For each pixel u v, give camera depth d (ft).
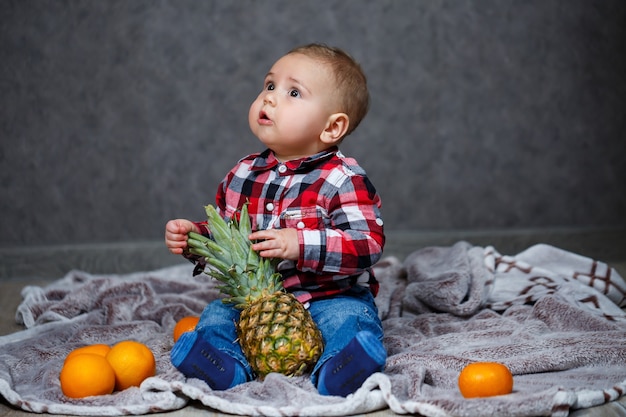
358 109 6.91
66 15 13.17
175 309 8.16
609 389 5.34
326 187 6.41
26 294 9.20
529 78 14.19
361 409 5.17
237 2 13.60
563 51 14.23
